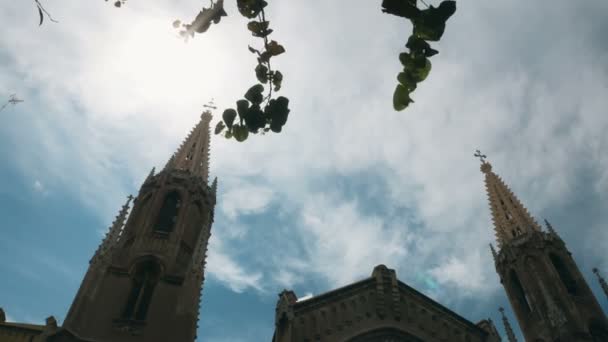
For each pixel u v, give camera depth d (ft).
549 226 164.25
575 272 147.95
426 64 20.95
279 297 108.37
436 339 111.34
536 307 143.23
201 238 127.95
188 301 110.01
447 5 19.80
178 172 153.38
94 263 114.52
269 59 26.27
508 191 187.11
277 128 24.88
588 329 128.98
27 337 121.08
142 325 104.63
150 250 122.31
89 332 100.53
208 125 190.29
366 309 110.83
